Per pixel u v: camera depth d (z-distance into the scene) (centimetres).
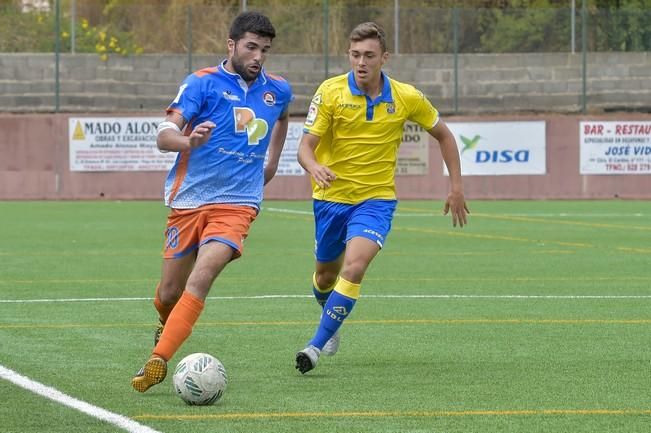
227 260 1393
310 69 6781
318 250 1675
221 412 1266
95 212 5200
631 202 6103
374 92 1606
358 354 1702
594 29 6919
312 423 1211
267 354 1695
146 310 2192
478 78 6900
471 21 6894
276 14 6825
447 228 4422
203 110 1430
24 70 6662
